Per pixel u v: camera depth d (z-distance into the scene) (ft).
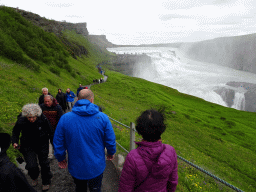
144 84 292.20
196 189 18.33
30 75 74.18
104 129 8.03
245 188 43.80
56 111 15.71
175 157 5.75
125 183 5.42
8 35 103.86
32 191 6.07
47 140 11.94
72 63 231.09
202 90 520.01
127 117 70.95
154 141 5.54
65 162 8.66
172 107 182.60
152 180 5.29
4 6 134.51
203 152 77.36
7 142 5.79
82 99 8.12
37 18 346.13
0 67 59.98
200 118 167.73
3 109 27.58
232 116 197.67
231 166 67.36
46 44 166.71
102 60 642.22
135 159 5.27
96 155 7.91
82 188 8.70
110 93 188.55
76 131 7.54
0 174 5.36
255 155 91.40
